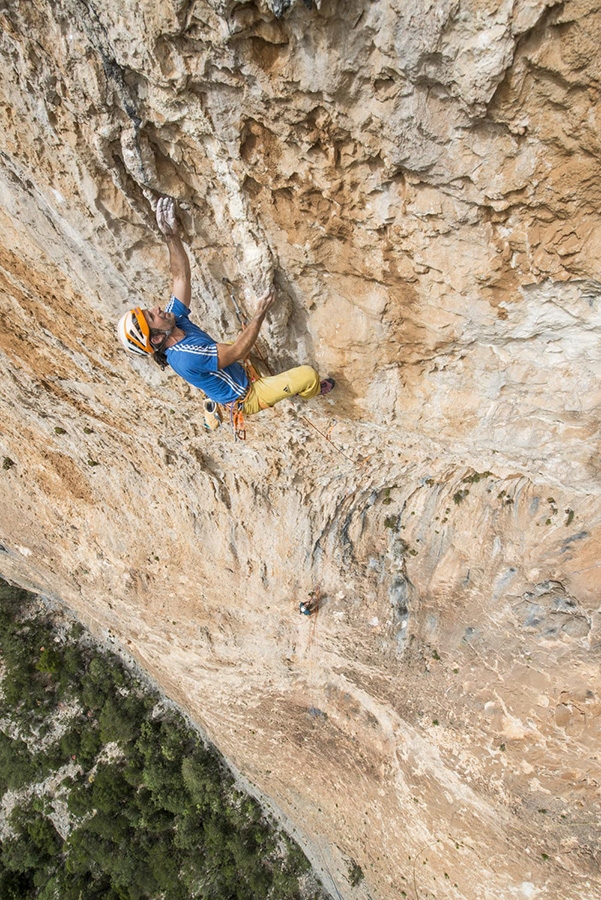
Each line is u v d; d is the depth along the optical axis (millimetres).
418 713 9641
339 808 12516
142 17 3076
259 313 4484
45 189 4562
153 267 5023
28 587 18125
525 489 7645
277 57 3205
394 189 3863
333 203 4082
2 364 8516
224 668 13031
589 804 8000
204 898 15523
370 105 3354
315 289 4938
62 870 17344
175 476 10008
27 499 13406
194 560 11578
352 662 10484
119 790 16672
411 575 9289
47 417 9867
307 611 10438
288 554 10188
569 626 7777
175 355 4102
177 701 16172
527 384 5504
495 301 4523
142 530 11906
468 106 3184
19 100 3818
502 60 2893
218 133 3711
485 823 9148
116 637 16938
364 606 9961
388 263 4461
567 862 8336
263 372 6047
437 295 4625
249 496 9664
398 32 2922
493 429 6344
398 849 11094
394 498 8836
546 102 3080
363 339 5363
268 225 4359
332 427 7234
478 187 3637
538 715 8164
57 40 3340
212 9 2947
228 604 11844
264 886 14938
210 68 3309
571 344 4812
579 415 5676
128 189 4238
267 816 15617
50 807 17453
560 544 7656
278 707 12547
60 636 18688
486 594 8523
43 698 18047
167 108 3605
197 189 4215
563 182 3457
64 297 6203
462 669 8969
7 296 6715
